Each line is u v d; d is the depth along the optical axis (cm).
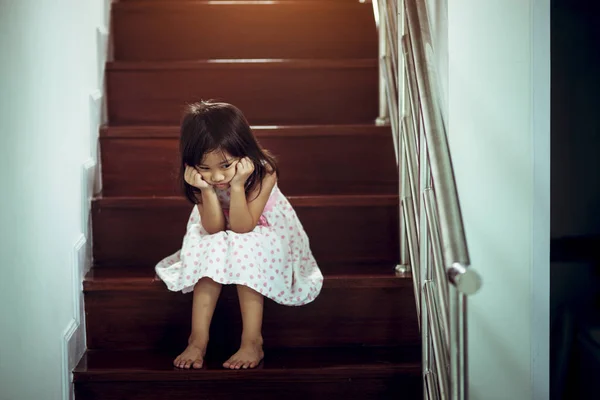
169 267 226
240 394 210
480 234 187
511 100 185
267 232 221
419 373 211
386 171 269
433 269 192
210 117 215
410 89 197
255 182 222
